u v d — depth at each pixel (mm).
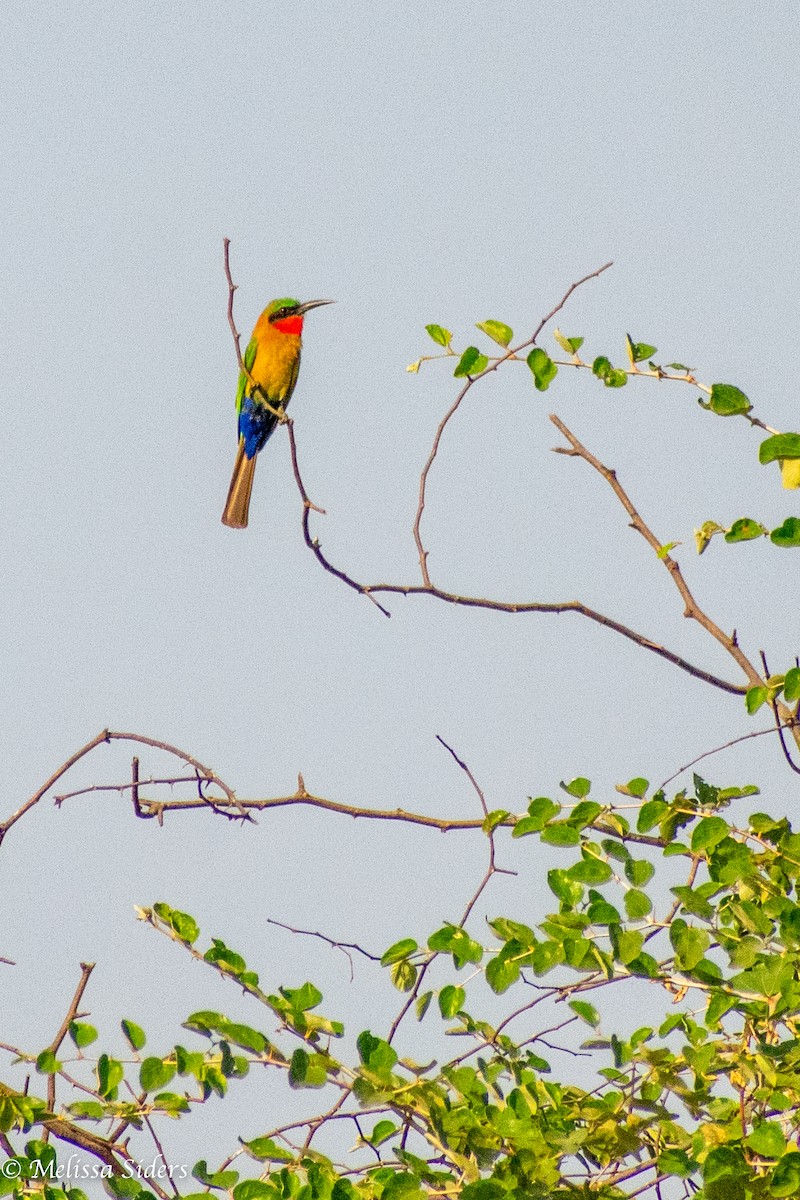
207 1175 8844
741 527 9977
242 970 9430
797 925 8844
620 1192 8719
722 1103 8992
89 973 9391
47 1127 9297
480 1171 8727
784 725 9734
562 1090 9289
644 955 8812
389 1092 8789
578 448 10602
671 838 9688
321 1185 8477
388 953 9445
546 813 9695
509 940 9227
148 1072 9141
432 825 10172
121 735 9945
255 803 10211
